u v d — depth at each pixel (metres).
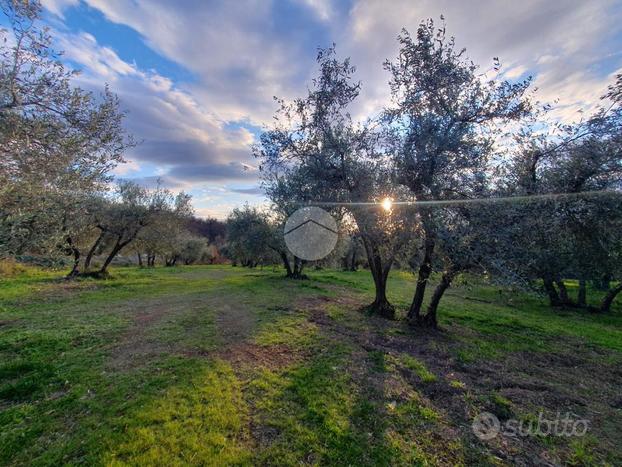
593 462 4.13
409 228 8.87
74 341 7.94
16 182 4.70
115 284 19.73
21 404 4.96
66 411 4.74
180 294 17.00
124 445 3.95
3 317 10.36
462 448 4.28
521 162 11.48
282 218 24.58
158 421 4.50
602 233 10.13
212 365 6.66
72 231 6.53
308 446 4.14
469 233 7.72
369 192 10.35
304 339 8.91
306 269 40.91
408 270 11.09
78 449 3.90
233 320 10.91
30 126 4.93
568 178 10.12
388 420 4.86
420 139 9.22
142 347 7.76
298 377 6.26
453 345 9.20
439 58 9.20
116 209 21.78
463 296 20.59
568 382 7.02
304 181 12.61
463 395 5.89
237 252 33.94
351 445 4.19
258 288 19.97
